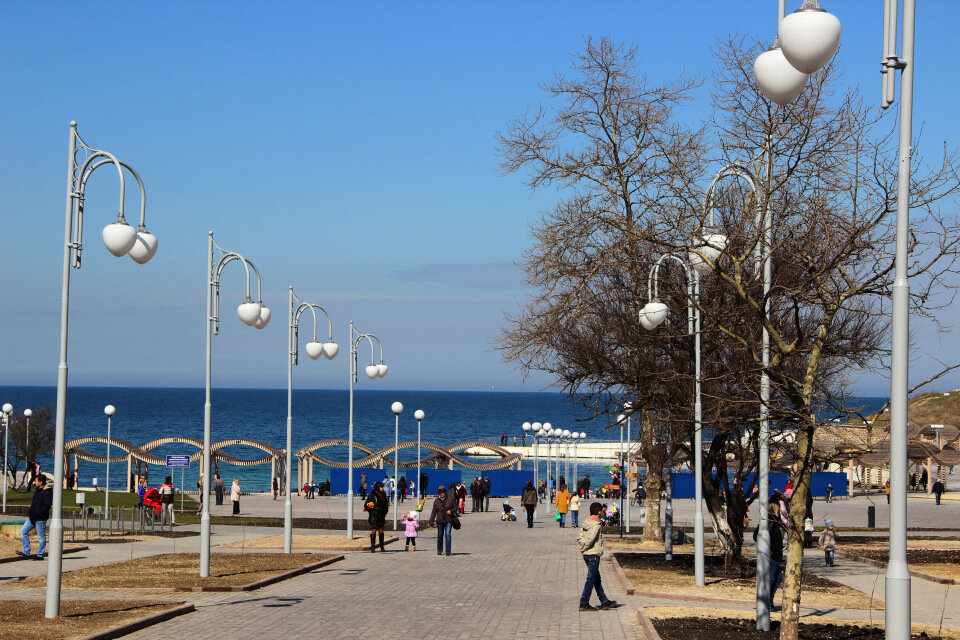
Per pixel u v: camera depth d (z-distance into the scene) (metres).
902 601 9.12
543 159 28.62
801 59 8.35
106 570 22.41
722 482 24.52
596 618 16.64
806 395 12.38
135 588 19.39
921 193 11.81
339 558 27.06
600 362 26.44
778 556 17.97
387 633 14.77
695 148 23.64
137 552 27.66
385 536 35.41
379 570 24.58
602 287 26.56
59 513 15.00
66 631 13.75
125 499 52.94
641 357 24.36
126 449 62.62
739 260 12.74
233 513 47.56
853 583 22.98
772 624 15.75
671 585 20.89
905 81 9.38
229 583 20.19
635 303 24.25
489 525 46.03
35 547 27.16
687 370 22.41
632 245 18.36
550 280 27.77
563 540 36.25
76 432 140.75
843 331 23.56
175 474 88.44
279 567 23.59
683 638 14.14
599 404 27.20
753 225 14.62
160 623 15.42
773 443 15.85
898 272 9.36
